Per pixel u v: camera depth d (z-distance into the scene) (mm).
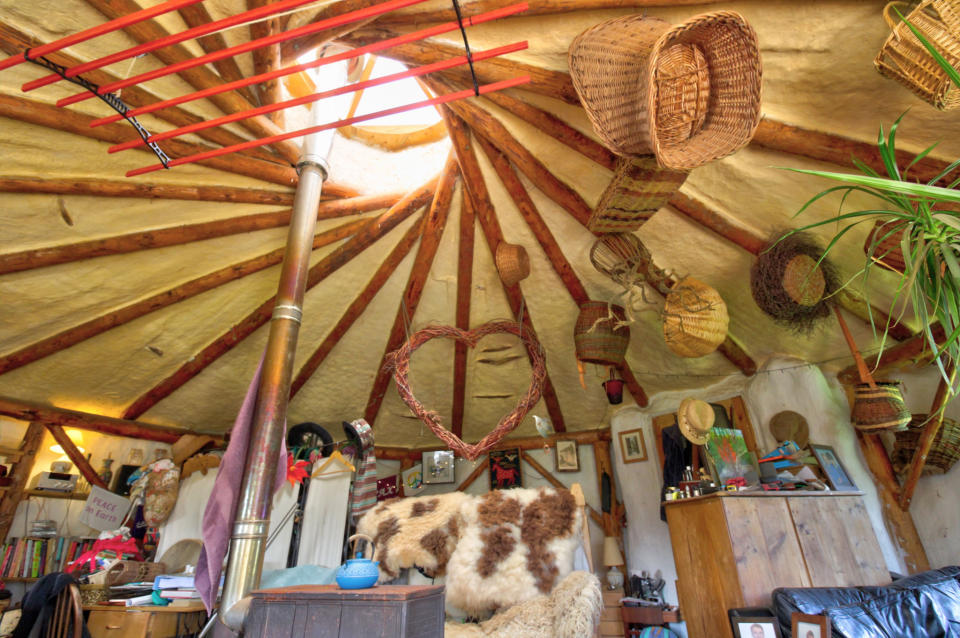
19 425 4172
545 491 2742
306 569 3156
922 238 1449
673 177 2480
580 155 3371
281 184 3646
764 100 2551
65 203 3205
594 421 5734
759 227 3291
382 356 5211
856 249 3027
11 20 2410
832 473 3223
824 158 2633
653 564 4750
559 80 2721
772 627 2234
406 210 4152
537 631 2209
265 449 2445
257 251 4055
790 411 4012
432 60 2840
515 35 2584
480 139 3607
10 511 3924
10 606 3701
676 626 4066
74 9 2432
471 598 2455
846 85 2344
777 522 2715
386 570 2652
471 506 2723
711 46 2076
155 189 3324
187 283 4008
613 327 4020
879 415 2969
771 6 2203
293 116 3574
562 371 5293
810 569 2646
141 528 4074
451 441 3924
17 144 2854
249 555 2236
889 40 1891
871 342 3590
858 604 2395
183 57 2764
